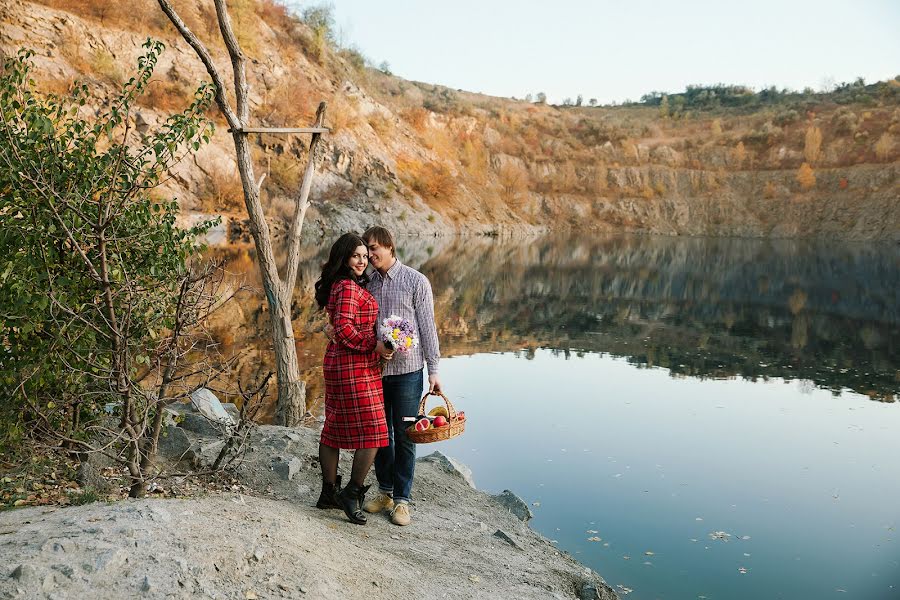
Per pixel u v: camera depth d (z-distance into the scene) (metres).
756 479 7.04
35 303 4.03
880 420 9.50
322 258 27.38
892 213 69.19
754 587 4.81
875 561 5.23
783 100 112.62
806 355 14.45
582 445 8.02
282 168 40.34
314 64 51.50
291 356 6.91
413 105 75.94
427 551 4.23
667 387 11.34
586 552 5.27
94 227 3.92
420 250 37.03
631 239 64.88
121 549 2.71
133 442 4.07
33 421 4.50
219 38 41.69
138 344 4.55
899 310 21.16
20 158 3.94
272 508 3.77
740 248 55.12
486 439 8.17
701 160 83.19
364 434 4.12
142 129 31.59
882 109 83.31
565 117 103.31
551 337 16.03
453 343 14.88
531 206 72.69
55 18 32.50
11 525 3.14
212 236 29.86
